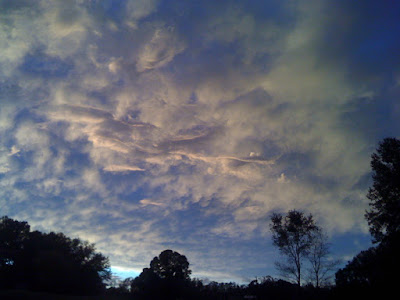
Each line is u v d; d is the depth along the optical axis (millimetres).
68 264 47062
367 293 36656
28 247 48938
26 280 45094
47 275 44438
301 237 45406
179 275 73688
